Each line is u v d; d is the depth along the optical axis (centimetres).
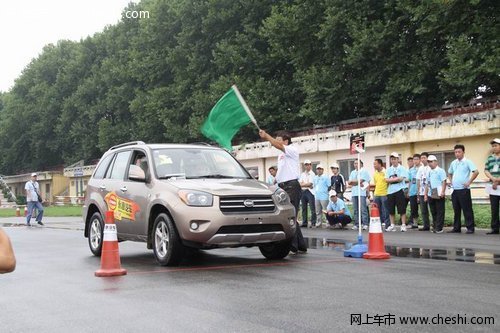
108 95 5000
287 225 870
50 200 6619
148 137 4425
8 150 6856
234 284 678
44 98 6206
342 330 451
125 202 974
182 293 630
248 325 475
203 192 834
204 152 998
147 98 4294
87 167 5656
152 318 515
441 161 2588
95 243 1071
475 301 544
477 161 2423
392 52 2725
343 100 2989
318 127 3322
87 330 482
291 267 815
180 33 4034
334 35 2912
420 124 2581
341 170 3062
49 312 559
